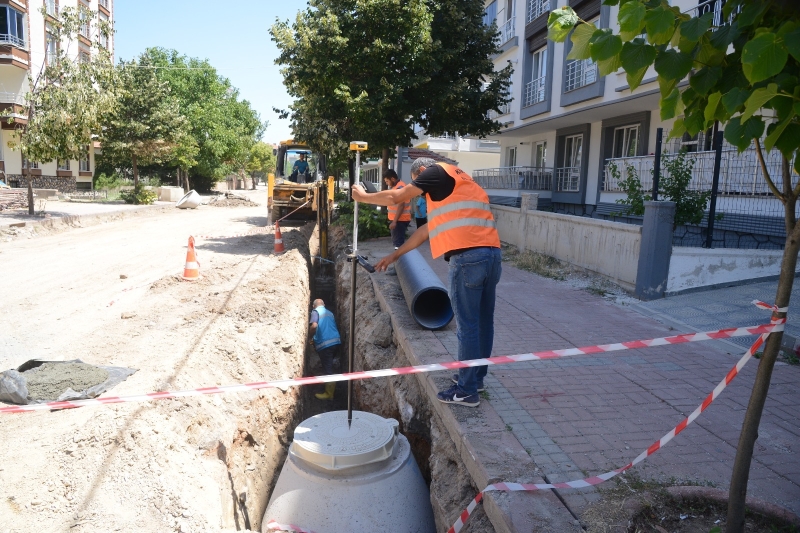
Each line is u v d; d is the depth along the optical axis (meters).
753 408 2.60
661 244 7.90
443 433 4.42
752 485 3.28
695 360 5.55
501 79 15.67
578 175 17.41
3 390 4.68
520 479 3.31
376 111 13.12
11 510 3.41
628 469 3.44
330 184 17.00
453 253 4.16
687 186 9.93
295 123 16.91
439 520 3.91
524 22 18.98
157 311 7.82
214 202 32.94
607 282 9.02
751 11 2.30
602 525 2.87
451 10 14.23
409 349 5.86
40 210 19.56
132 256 12.62
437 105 14.30
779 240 8.58
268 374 6.59
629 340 6.19
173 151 34.88
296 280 10.51
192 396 5.01
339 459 4.31
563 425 4.04
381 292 8.30
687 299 7.81
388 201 4.20
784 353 5.71
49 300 8.45
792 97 2.16
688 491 3.13
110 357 5.90
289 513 4.29
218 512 3.96
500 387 4.75
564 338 6.24
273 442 6.06
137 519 3.50
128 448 3.98
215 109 43.69
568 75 15.59
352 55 13.13
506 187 21.41
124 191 29.97
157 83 29.48
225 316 7.62
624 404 4.44
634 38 2.41
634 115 14.24
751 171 9.11
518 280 9.72
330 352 9.12
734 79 2.40
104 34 18.19
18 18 28.23
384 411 6.34
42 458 3.88
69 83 16.72
